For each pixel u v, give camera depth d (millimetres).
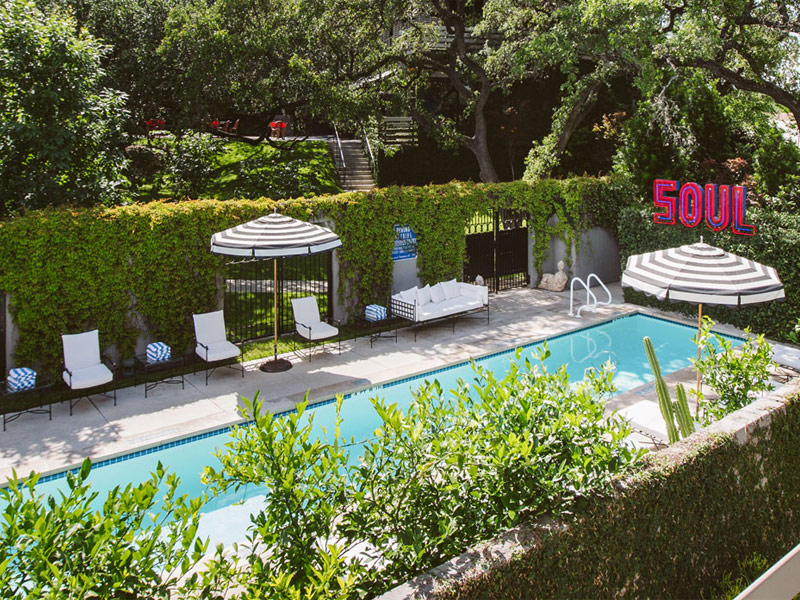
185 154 24141
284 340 15391
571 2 20594
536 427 5059
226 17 21484
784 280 14602
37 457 9719
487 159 26250
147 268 13211
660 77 18719
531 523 4492
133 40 24016
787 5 18672
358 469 4828
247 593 4051
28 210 12742
